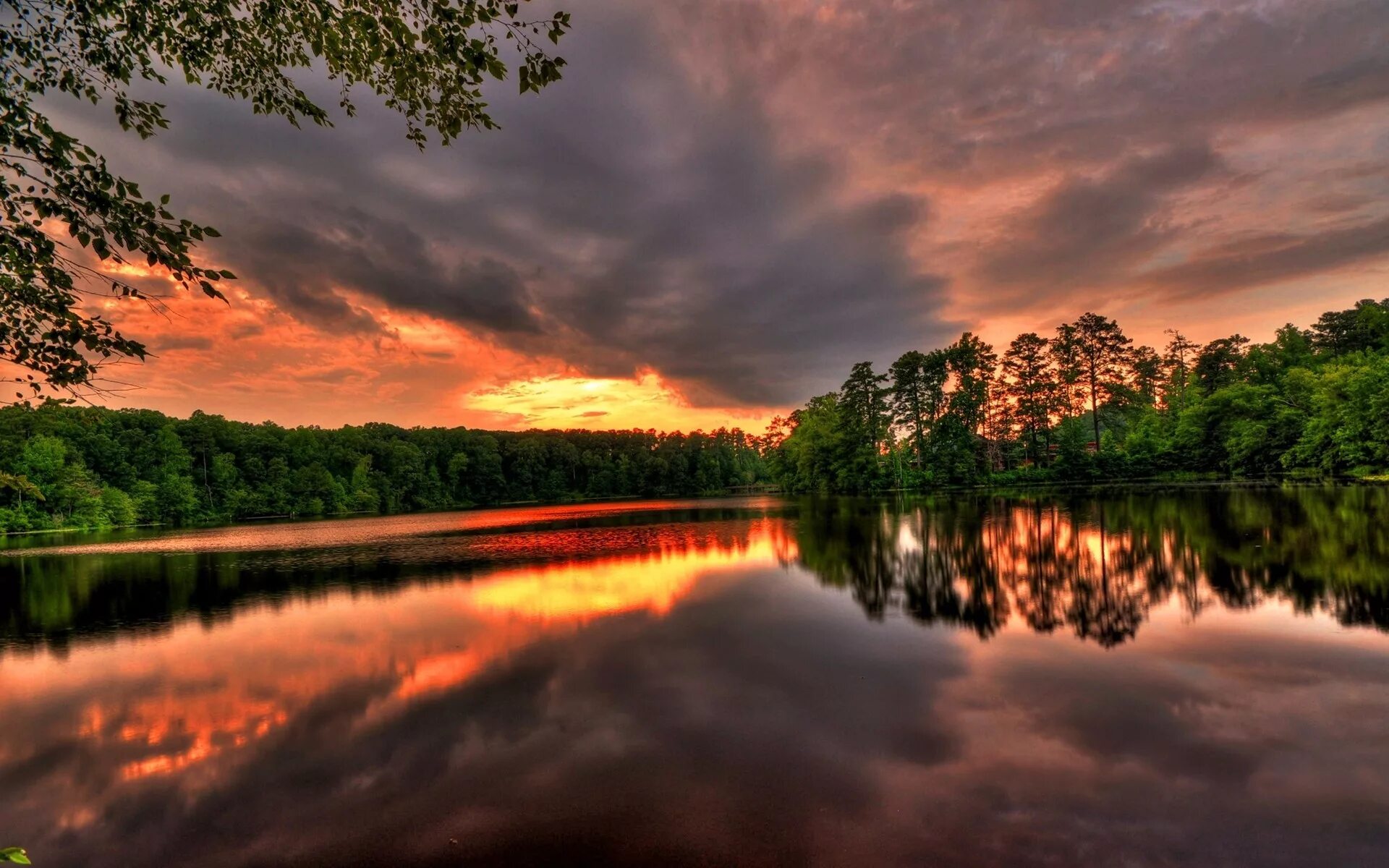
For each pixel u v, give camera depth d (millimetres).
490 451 107250
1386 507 25547
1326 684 8688
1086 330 66938
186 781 7488
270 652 12539
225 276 3895
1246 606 12602
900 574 18453
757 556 24031
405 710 9352
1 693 10609
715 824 6215
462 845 6094
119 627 15250
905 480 64188
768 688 9680
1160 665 9680
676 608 15398
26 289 3691
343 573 23094
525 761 7641
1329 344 57500
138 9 4203
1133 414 71500
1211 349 65250
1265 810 5965
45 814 6891
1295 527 21750
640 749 7824
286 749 8234
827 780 6918
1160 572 16219
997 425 72062
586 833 6172
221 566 26125
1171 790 6355
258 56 4730
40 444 52688
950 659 10562
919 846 5723
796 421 89188
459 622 14609
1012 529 26719
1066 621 12445
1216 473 55031
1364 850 5367
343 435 94500
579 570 22125
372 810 6734
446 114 4941
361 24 4441
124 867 5988
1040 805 6234
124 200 3617
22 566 28109
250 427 88750
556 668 11008
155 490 64812
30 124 3600
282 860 6000
